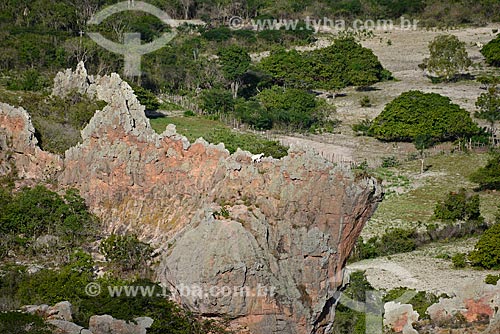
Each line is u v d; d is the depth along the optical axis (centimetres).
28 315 5272
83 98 8988
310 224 5716
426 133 10694
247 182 5912
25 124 7581
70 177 7262
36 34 12594
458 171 9775
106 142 7062
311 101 11906
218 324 5519
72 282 5941
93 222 6869
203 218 5778
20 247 6731
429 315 6081
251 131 11125
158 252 6300
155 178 6712
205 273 5444
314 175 5741
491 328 5809
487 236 7462
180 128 10688
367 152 10519
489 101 11494
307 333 5616
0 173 7462
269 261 5578
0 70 11531
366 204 5756
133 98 7300
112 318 5384
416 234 8094
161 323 5441
